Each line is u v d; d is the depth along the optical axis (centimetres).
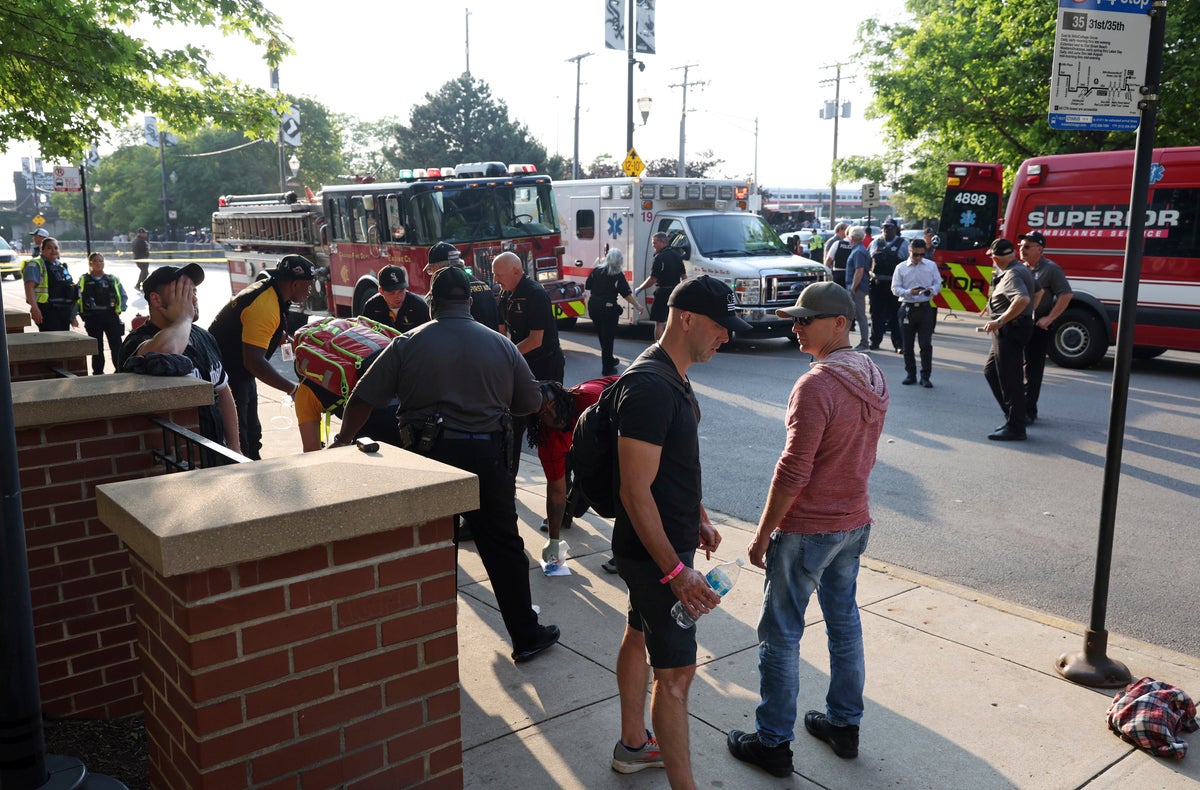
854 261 1425
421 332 414
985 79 2030
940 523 644
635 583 302
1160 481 741
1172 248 1186
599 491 309
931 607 491
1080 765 346
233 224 1989
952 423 943
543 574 541
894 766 347
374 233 1468
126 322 1812
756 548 331
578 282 1716
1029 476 757
